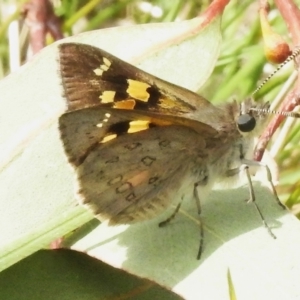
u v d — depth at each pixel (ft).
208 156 0.49
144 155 0.48
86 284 0.49
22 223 0.49
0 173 0.50
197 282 0.47
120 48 0.52
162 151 0.48
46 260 0.49
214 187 0.50
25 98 0.51
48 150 0.50
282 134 0.55
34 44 0.57
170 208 0.49
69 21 0.59
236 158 0.49
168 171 0.48
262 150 0.50
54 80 0.51
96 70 0.48
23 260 0.49
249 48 0.59
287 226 0.48
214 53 0.52
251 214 0.49
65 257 0.50
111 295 0.49
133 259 0.48
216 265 0.47
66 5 0.61
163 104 0.48
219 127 0.48
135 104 0.48
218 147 0.49
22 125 0.51
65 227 0.48
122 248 0.48
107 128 0.47
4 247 0.48
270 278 0.47
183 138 0.48
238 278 0.47
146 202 0.48
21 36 0.59
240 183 0.50
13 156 0.50
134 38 0.53
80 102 0.48
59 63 0.48
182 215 0.49
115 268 0.50
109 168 0.47
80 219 0.48
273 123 0.49
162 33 0.52
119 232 0.49
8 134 0.51
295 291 0.46
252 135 0.49
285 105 0.49
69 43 0.47
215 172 0.49
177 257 0.48
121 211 0.48
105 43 0.52
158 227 0.49
